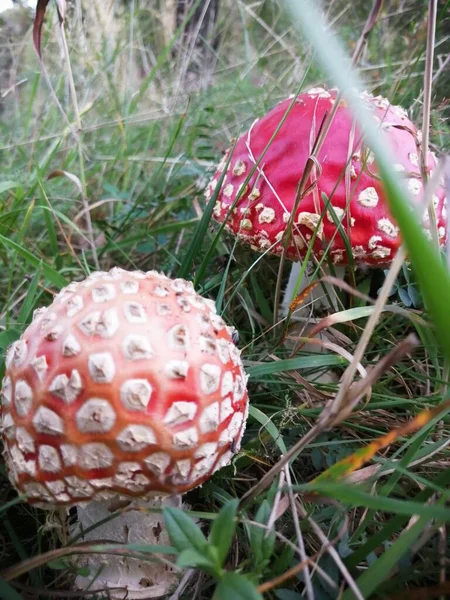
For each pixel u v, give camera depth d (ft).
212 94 1.38
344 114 0.72
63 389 0.42
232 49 1.57
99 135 1.28
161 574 0.53
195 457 0.45
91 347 0.43
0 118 1.41
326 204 0.65
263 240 0.72
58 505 0.47
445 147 0.94
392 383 0.73
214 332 0.48
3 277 0.95
